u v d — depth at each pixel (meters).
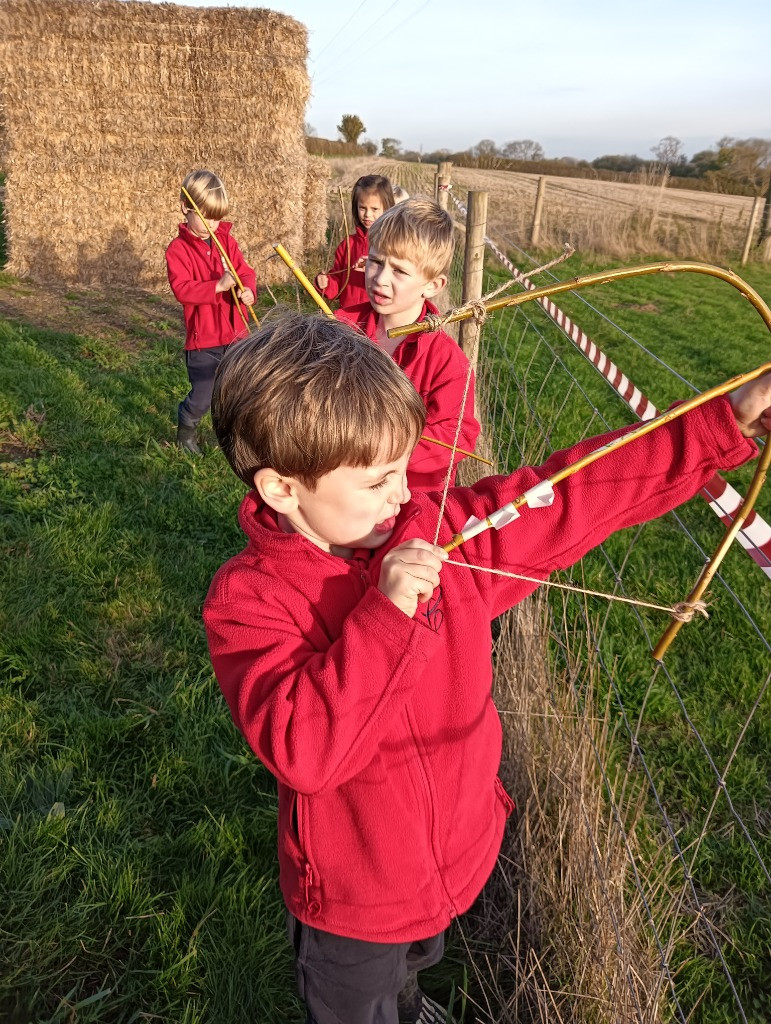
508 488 1.36
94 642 3.03
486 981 1.89
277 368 1.06
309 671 1.09
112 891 2.06
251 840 2.24
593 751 2.06
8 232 9.85
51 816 2.22
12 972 1.89
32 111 9.34
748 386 1.22
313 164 10.86
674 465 1.28
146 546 3.70
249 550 1.27
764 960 2.07
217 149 9.68
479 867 1.37
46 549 3.54
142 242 9.95
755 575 3.74
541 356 7.42
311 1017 1.39
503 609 1.42
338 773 1.08
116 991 1.88
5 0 8.97
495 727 1.42
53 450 4.73
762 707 2.90
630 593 3.55
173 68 9.35
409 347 2.55
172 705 2.70
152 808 2.34
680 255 14.37
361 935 1.27
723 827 2.43
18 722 2.58
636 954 1.69
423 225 2.38
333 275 5.11
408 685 1.07
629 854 1.82
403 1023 1.70
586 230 14.88
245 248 10.02
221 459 4.74
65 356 6.54
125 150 9.61
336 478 1.08
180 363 6.68
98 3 9.09
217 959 1.91
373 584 1.21
